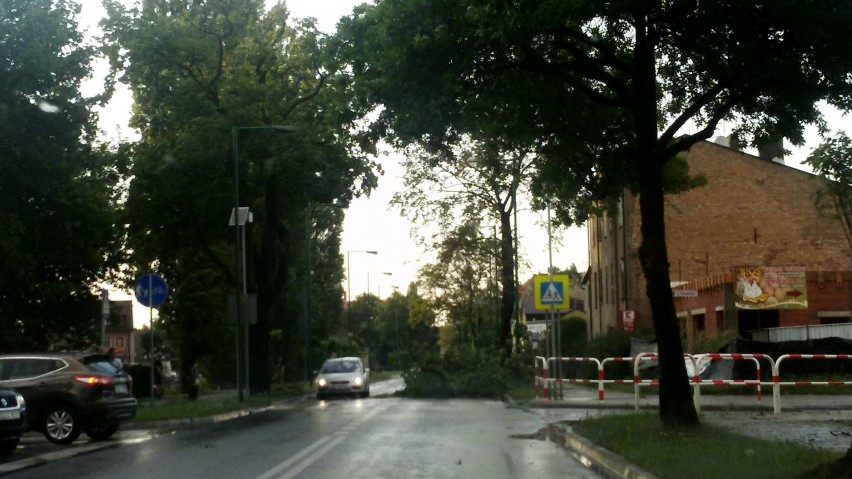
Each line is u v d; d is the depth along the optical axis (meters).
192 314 45.97
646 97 15.33
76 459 14.70
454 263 51.97
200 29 36.25
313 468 12.81
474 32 13.87
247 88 35.19
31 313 30.53
